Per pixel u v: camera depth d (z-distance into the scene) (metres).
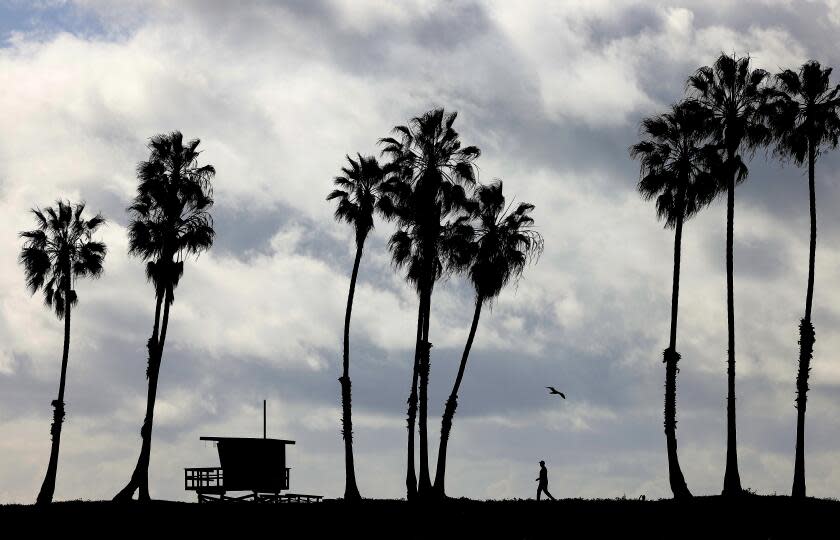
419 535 66.62
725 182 82.62
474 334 87.44
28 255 95.75
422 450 83.94
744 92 83.75
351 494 86.00
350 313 90.19
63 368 95.75
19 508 79.56
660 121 83.94
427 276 87.44
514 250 88.06
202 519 72.31
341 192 91.19
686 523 68.69
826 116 82.69
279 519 72.25
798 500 77.56
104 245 98.06
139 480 87.06
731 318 82.19
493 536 66.06
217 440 83.75
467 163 89.06
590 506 75.31
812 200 82.81
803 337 81.06
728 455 80.81
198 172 92.06
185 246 90.50
